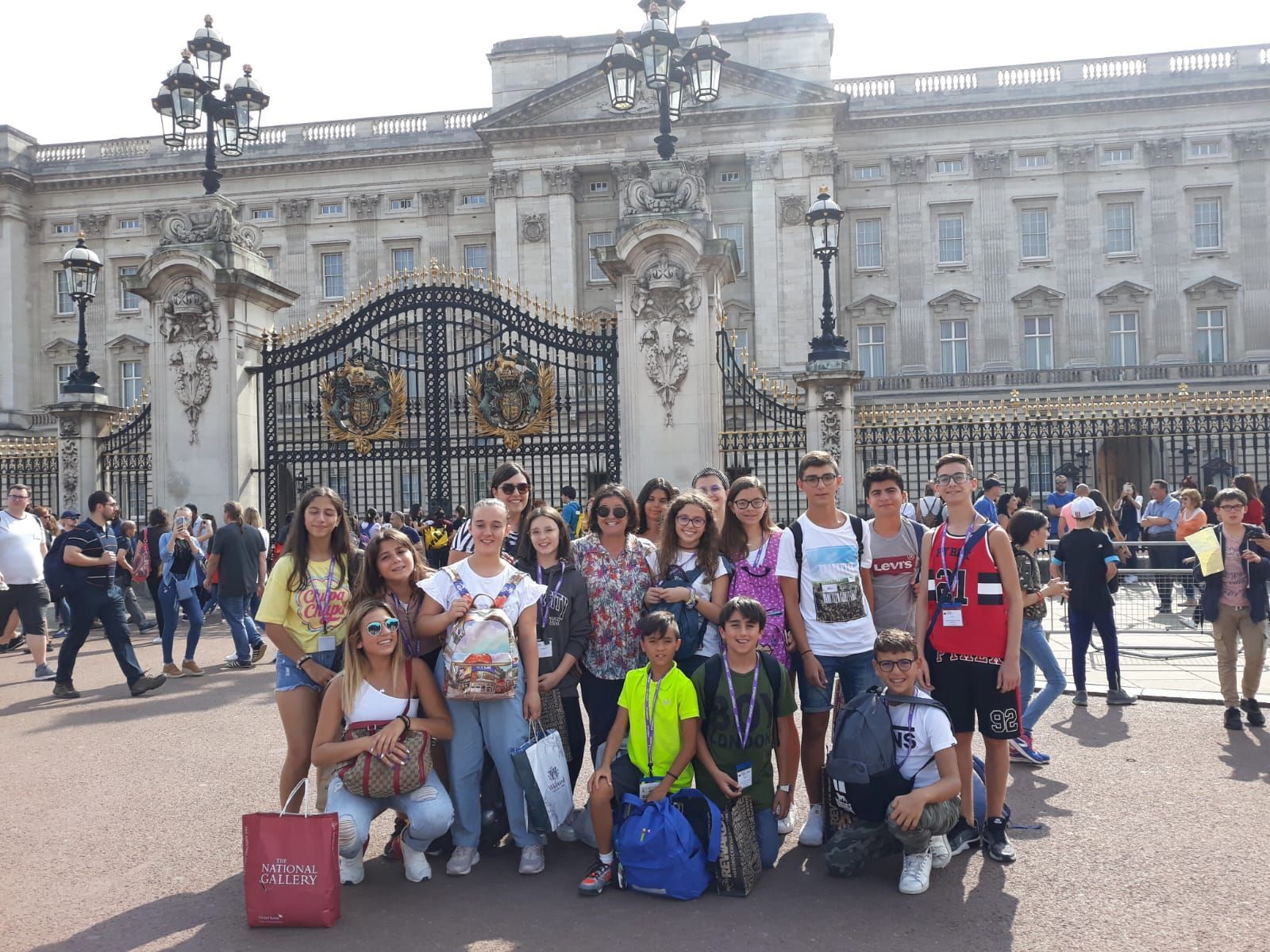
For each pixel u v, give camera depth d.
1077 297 50.88
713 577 6.68
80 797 7.61
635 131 51.44
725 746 5.90
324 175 56.00
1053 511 20.20
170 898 5.74
